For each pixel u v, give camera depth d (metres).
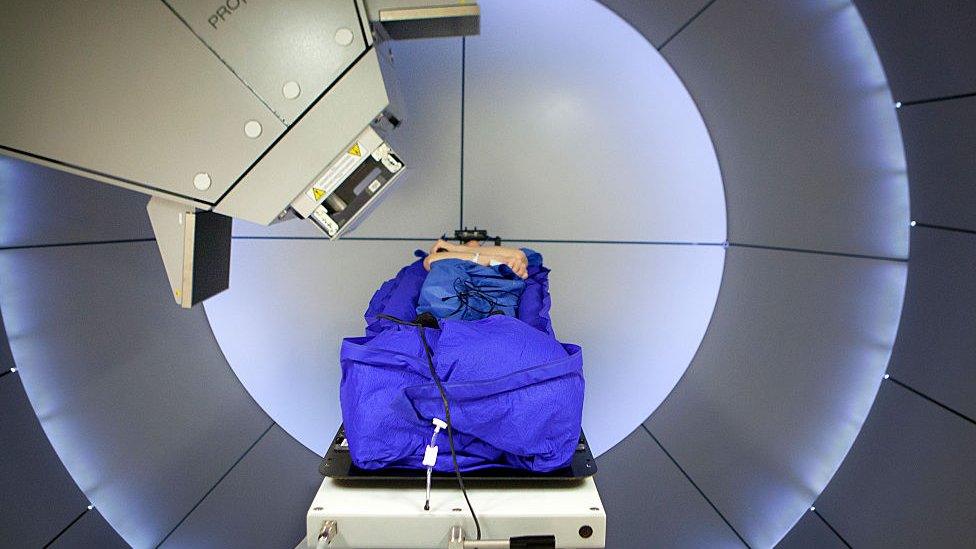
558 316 4.01
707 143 3.92
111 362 3.26
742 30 3.25
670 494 3.71
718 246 3.97
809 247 3.33
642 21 3.73
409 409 1.67
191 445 3.55
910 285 2.81
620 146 3.94
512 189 3.96
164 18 1.69
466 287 2.30
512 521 1.63
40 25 1.66
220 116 1.74
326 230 1.96
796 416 3.35
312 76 1.74
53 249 2.98
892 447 2.85
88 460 3.08
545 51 3.90
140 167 1.76
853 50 2.83
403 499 1.69
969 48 2.29
